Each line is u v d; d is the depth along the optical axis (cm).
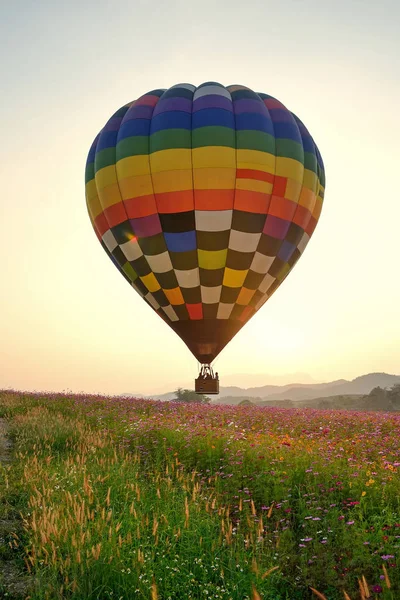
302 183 1959
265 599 538
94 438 1218
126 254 1964
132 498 788
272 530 729
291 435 1437
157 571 567
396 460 1048
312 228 2095
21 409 1834
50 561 580
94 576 546
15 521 725
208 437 1179
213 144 1816
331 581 571
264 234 1880
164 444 1155
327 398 11338
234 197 1828
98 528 629
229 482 913
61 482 855
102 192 1969
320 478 876
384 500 752
